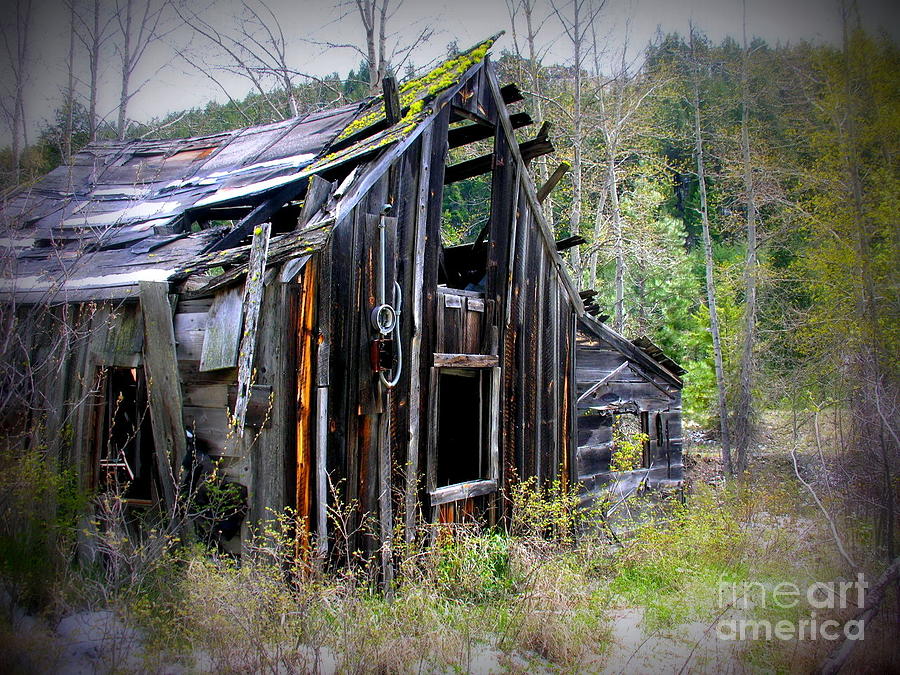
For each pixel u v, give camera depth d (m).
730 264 18.20
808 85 14.27
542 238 7.86
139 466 6.32
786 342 16.11
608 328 9.23
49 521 4.71
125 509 5.39
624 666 4.72
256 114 20.28
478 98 6.93
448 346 6.48
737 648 5.09
